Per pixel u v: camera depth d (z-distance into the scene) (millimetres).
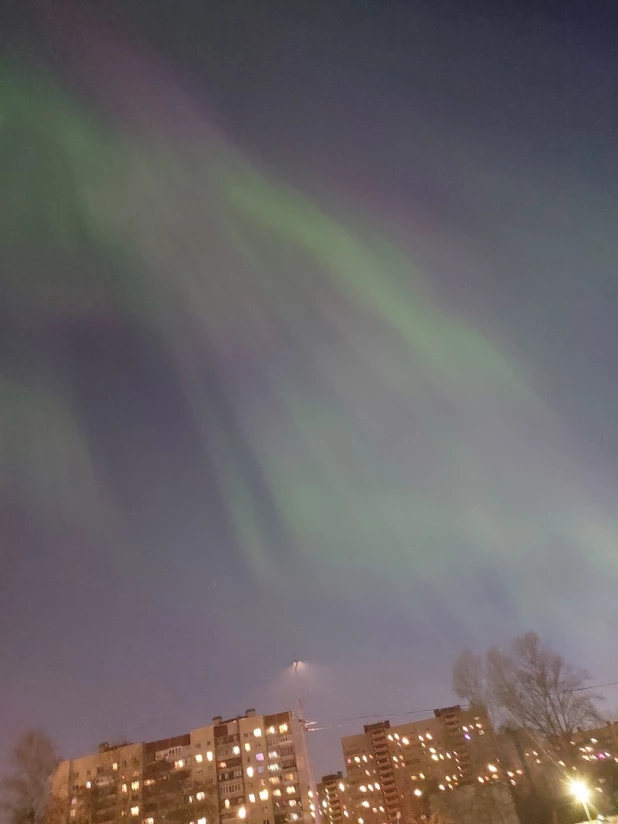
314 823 50562
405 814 52469
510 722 31047
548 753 29625
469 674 31984
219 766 51812
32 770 31219
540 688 29719
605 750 30406
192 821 45031
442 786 40938
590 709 29219
